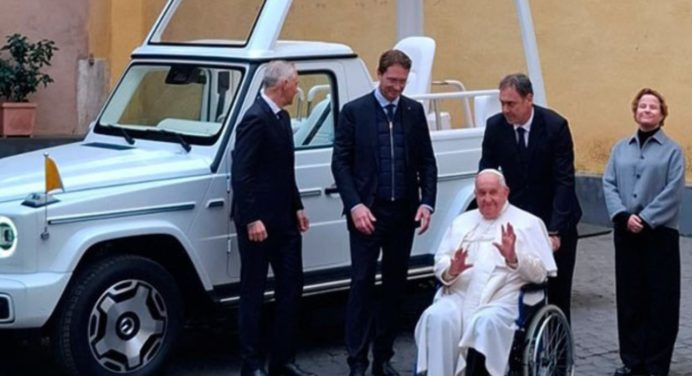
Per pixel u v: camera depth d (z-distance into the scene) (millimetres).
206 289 7609
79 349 7020
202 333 8891
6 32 13703
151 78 8469
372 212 7363
